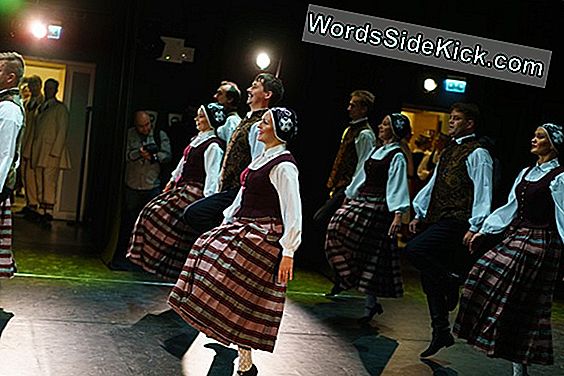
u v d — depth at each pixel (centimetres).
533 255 422
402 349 486
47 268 598
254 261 383
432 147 1018
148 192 668
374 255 546
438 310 465
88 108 797
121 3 748
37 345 407
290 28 716
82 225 816
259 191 387
